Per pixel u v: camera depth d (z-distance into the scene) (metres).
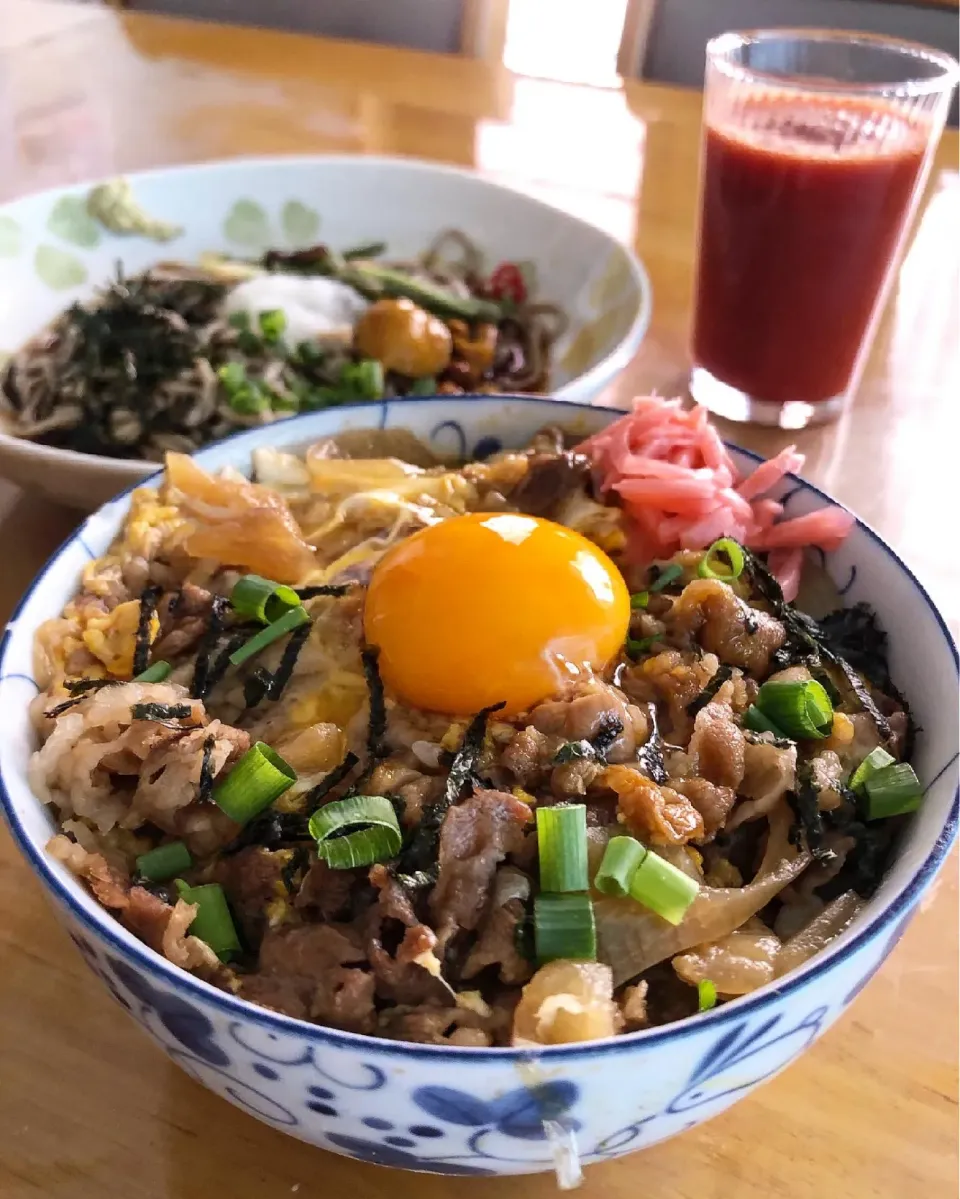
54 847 0.15
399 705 0.18
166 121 0.49
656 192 0.43
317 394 0.33
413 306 0.34
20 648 0.18
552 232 0.36
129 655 0.19
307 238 0.39
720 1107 0.14
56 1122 0.16
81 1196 0.15
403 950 0.14
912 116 0.28
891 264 0.30
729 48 0.32
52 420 0.32
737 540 0.21
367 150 0.46
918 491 0.29
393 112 0.49
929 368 0.34
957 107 0.52
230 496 0.21
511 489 0.22
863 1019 0.18
